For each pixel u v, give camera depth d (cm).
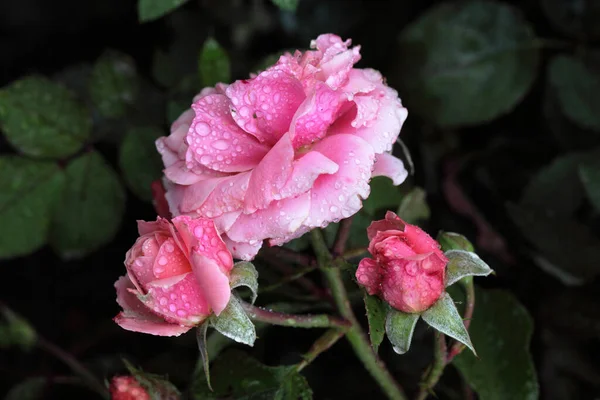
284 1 50
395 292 44
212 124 44
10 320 58
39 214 56
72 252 57
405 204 53
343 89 44
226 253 43
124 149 56
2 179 56
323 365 59
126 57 59
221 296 42
